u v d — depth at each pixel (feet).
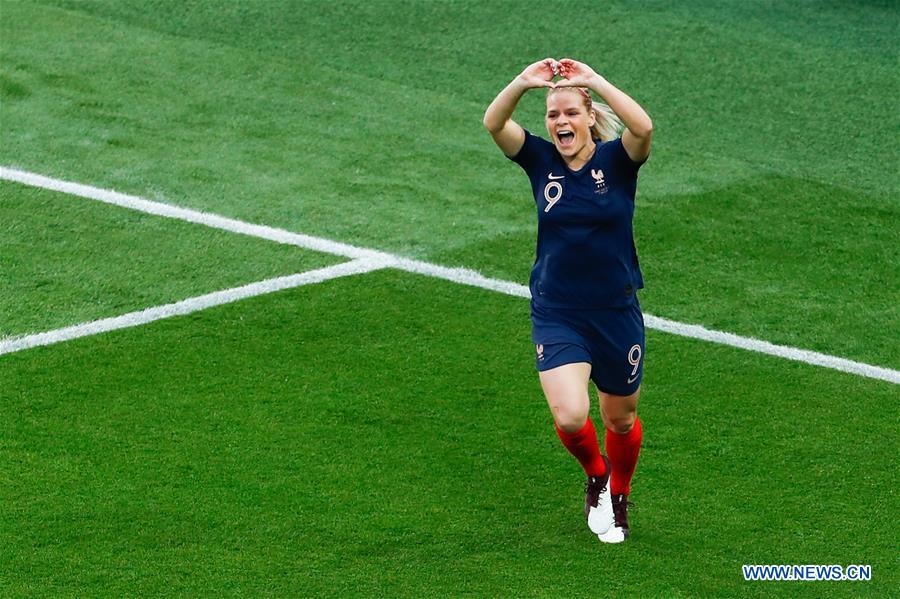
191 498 77.46
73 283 106.32
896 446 85.71
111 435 84.33
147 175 128.06
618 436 74.38
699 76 158.51
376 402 89.30
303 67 156.25
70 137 135.54
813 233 120.98
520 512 77.25
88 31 162.81
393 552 72.84
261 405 88.48
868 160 138.10
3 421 85.56
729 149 139.44
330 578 70.28
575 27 171.53
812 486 80.79
